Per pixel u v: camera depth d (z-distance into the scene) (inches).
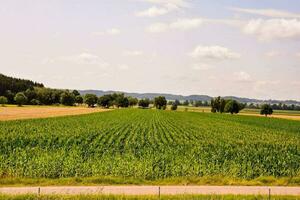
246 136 3161.9
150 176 1368.1
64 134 2768.2
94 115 5398.6
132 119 4744.1
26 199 951.6
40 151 1907.0
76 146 2143.2
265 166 1638.8
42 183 1207.6
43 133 2812.5
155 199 970.7
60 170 1403.8
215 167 1545.3
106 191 1104.8
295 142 2800.2
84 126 3513.8
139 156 1833.2
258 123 4931.1
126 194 1048.8
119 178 1278.3
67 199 957.2
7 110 6151.6
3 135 2632.9
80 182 1226.0
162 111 7637.8
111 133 2925.7
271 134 3412.9
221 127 4047.7
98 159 1674.5
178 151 2034.9
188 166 1502.2
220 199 987.3
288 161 1787.6
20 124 3575.3
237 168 1499.8
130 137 2765.7
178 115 6323.8
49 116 4931.1
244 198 1002.7
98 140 2470.5
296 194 1103.0
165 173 1408.7
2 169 1433.3
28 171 1386.6
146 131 3235.7
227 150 2155.5
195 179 1294.3
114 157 1742.1
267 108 7765.8
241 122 5032.0
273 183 1283.2
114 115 5516.7
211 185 1235.2
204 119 5438.0
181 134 3105.3
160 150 2074.3
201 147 2249.0
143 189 1143.6
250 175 1454.2
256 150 2222.0
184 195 1012.5
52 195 979.3
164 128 3619.6
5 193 1014.4
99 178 1256.8
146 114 6156.5
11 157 1642.5
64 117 4785.9
